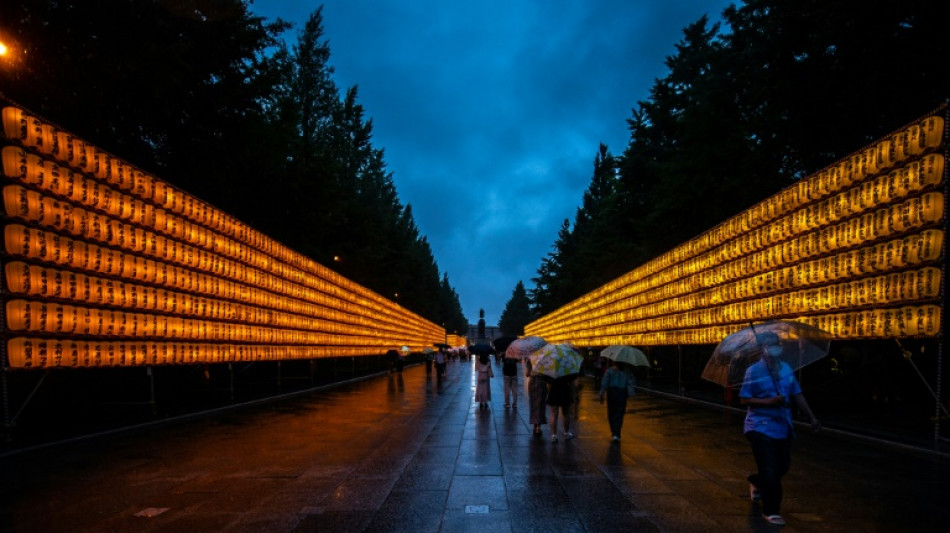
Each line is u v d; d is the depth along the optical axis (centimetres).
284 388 2192
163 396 1578
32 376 1164
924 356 1220
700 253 1639
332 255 3691
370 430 1117
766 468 521
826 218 1057
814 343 541
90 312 980
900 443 866
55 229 916
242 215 2422
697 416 1353
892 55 1278
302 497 612
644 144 3572
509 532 499
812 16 1395
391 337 3988
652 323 2111
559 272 6556
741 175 2098
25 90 1172
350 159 4966
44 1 1082
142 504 586
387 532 499
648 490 643
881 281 940
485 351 1527
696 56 3322
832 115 1494
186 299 1295
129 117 1494
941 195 841
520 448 914
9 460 807
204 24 1664
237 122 1877
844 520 531
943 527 513
